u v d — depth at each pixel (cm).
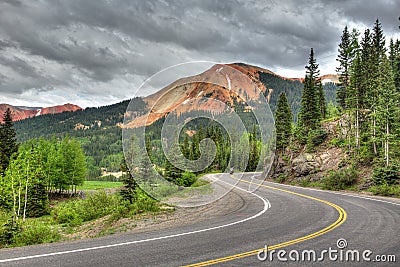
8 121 4462
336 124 3678
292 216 1105
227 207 1345
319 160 3253
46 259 579
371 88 3181
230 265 543
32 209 3200
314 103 3947
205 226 921
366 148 2959
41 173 3547
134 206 1416
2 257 597
